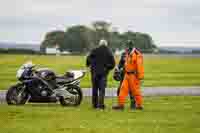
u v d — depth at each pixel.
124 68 44.22
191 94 60.47
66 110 42.91
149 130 33.00
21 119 37.38
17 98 46.53
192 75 111.31
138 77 43.75
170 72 127.06
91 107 45.97
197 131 32.94
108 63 44.69
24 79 46.66
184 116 39.62
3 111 41.38
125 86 44.03
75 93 47.28
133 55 43.72
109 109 44.34
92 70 44.81
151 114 40.75
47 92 46.62
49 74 46.88
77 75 47.44
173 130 33.16
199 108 45.22
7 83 80.50
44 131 32.31
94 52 44.88
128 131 32.47
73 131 32.38
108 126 34.38
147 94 60.09
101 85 44.56
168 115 40.12
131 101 44.81
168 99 54.12
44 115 39.53
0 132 31.95
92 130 32.72
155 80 90.50
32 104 48.81
